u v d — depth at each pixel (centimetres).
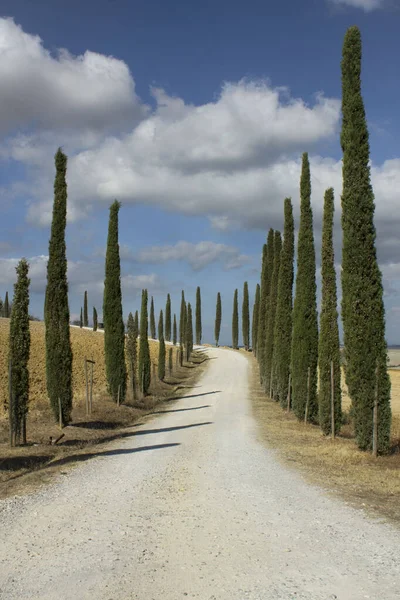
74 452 1448
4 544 639
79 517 769
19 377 1550
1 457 1327
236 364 7212
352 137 1383
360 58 1412
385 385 1309
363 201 1354
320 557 581
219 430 1898
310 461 1234
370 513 771
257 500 864
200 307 11856
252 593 484
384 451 1294
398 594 480
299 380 2100
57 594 484
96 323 9788
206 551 606
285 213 2678
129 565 560
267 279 4156
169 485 1000
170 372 5456
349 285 1351
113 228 2977
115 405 2675
